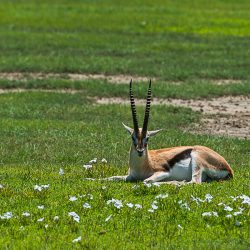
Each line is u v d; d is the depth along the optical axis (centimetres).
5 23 16312
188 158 4844
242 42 13950
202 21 16600
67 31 15300
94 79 10219
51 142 6462
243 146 6419
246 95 9306
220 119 7875
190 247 3372
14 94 8956
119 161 5716
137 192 4284
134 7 18750
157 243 3425
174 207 3912
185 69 10938
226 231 3622
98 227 3638
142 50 12762
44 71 10919
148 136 4838
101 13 17650
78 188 4391
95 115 7888
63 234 3538
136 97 9094
